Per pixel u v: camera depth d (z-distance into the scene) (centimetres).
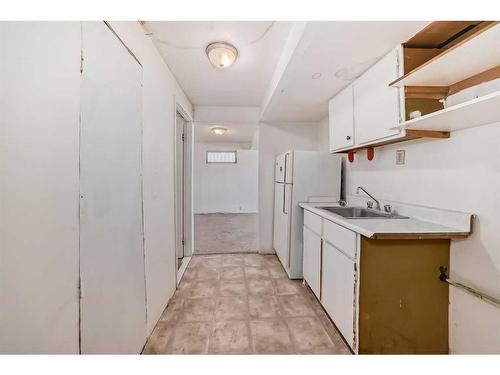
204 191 694
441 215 144
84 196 96
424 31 126
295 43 144
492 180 119
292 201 259
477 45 99
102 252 108
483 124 122
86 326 97
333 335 168
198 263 305
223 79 241
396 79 138
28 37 71
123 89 127
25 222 70
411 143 169
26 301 70
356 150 232
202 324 180
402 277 139
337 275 166
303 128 345
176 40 170
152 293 168
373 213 201
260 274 272
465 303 133
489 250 120
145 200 156
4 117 64
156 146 177
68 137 87
